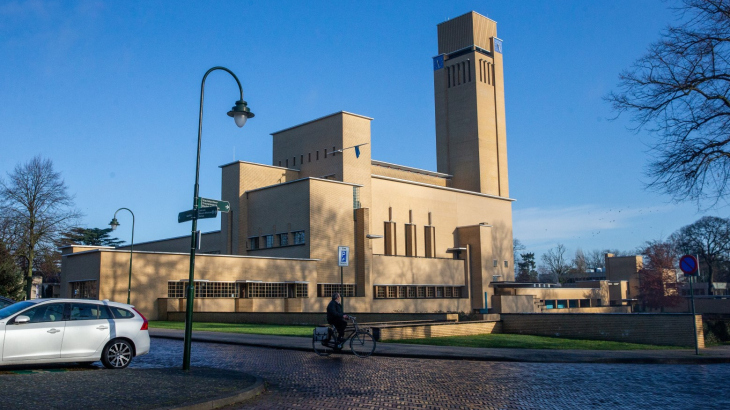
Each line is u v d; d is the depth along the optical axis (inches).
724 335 1004.6
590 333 990.4
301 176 2324.1
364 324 955.3
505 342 900.6
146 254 1566.2
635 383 515.2
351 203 2081.7
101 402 374.6
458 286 2529.5
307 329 1141.1
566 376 556.4
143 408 359.6
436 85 3302.2
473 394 454.6
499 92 3260.3
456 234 2664.9
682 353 768.9
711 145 948.0
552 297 2984.7
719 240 3366.1
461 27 3250.5
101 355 557.9
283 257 1977.1
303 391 464.4
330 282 1964.8
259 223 2085.4
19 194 2055.9
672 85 956.6
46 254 2066.9
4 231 2011.6
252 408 396.8
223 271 1686.8
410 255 2399.1
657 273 3193.9
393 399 432.5
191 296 548.7
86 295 1567.4
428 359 697.0
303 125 2349.9
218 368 562.6
